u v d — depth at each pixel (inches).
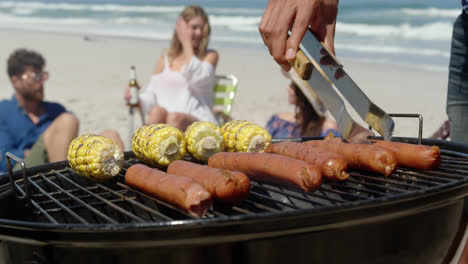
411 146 56.1
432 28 538.0
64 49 517.3
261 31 58.7
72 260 41.2
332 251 42.6
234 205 51.7
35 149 129.0
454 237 52.4
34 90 131.3
